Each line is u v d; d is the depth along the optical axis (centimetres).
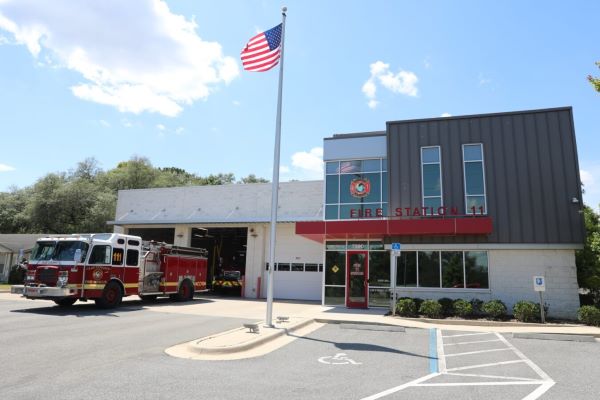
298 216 2625
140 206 3056
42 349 877
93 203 4494
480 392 664
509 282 1706
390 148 1955
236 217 2775
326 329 1328
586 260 1833
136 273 1833
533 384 718
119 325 1246
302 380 712
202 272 2330
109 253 1698
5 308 1583
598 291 1848
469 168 1830
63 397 571
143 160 5988
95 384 639
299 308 1912
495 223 1745
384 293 1911
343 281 1991
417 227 1708
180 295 2133
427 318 1550
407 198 1886
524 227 1709
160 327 1230
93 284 1622
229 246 3362
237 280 2673
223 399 589
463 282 1762
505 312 1617
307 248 2575
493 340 1174
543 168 1734
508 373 799
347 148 2102
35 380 651
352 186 2069
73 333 1080
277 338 1125
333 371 785
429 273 1814
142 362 796
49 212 4353
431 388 684
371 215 1998
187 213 2911
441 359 924
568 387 700
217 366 791
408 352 993
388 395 637
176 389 628
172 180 6600
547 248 1672
